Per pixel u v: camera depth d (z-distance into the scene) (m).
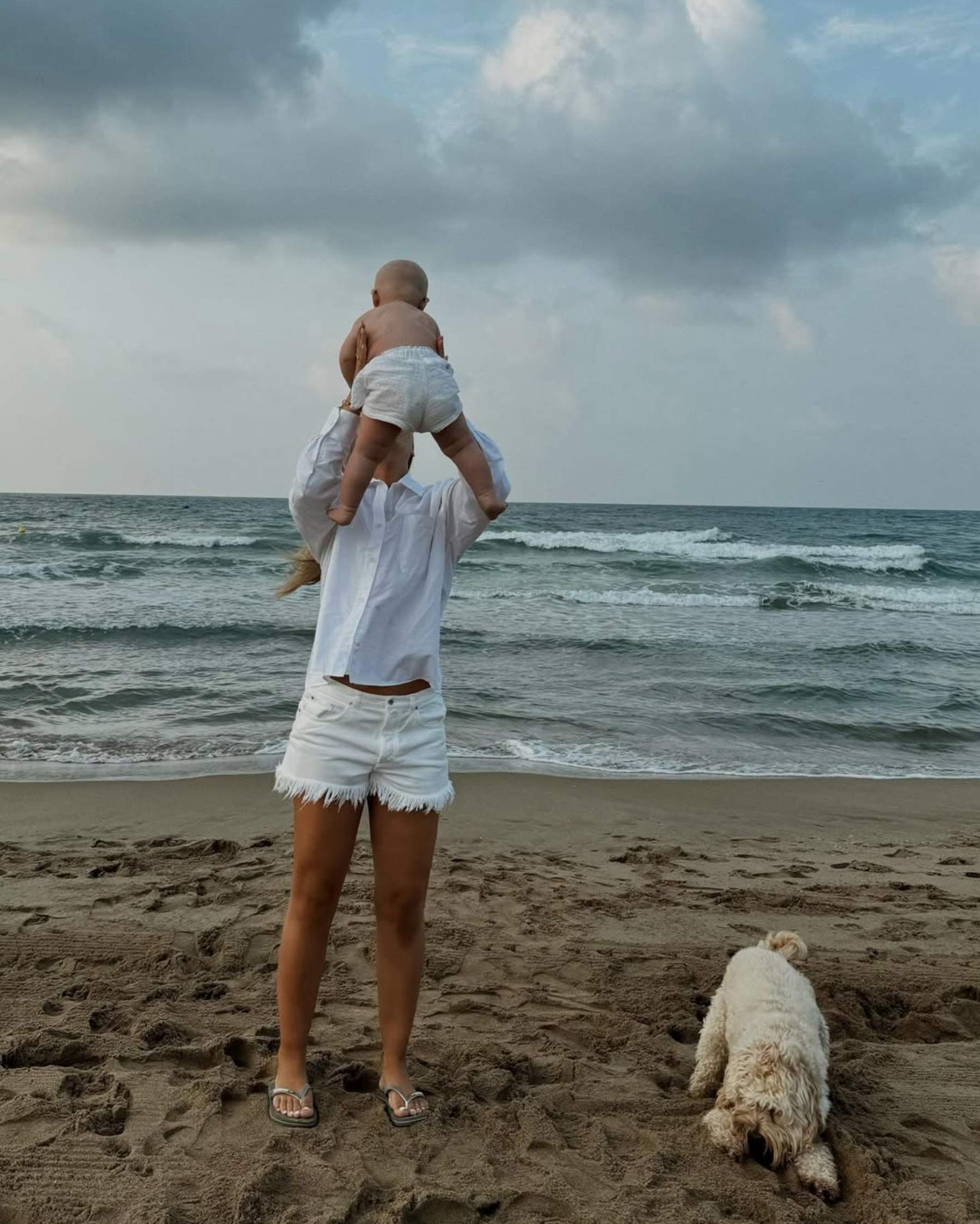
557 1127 2.99
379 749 2.82
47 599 19.70
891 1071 3.57
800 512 109.44
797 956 3.57
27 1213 2.46
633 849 6.64
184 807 7.19
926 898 5.74
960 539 52.84
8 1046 3.34
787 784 8.84
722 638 17.39
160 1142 2.79
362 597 2.81
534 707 11.60
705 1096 3.30
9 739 9.38
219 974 4.19
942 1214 2.66
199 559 28.83
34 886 5.28
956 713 12.33
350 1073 3.23
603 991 4.20
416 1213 2.54
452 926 4.84
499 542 38.44
